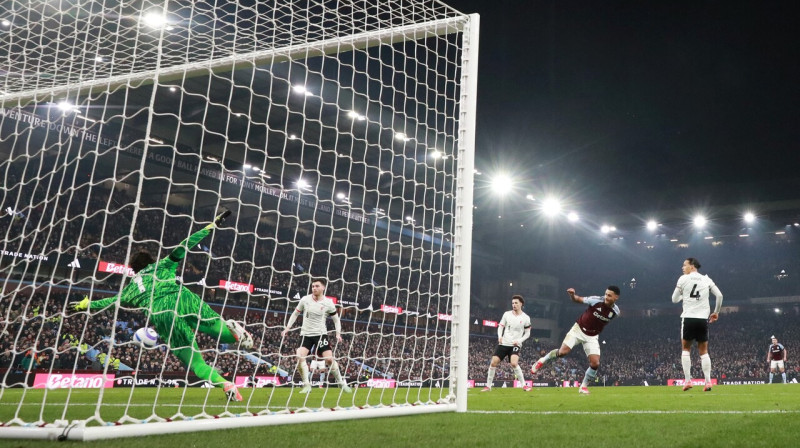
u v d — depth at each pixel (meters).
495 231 47.94
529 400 7.05
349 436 3.32
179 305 5.20
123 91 20.06
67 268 20.55
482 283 47.09
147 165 25.30
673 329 49.81
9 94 7.88
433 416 4.57
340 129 23.66
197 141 26.47
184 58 6.86
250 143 26.48
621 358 46.50
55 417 4.45
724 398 7.38
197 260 26.20
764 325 47.78
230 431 3.46
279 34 6.64
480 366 36.66
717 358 44.16
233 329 5.21
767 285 49.25
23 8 7.12
